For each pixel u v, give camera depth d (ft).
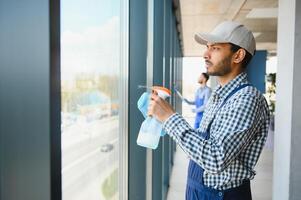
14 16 1.52
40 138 1.54
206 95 14.92
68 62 3.01
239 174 3.88
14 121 1.56
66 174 3.08
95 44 3.84
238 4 18.47
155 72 7.61
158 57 8.25
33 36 1.52
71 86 3.11
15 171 1.57
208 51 4.20
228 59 4.08
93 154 3.92
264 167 15.70
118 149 5.30
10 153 1.57
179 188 12.87
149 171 7.06
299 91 7.84
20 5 1.52
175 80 18.60
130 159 5.72
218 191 3.95
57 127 1.61
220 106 3.88
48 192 1.55
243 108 3.49
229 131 3.39
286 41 8.37
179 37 24.18
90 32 3.64
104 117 4.36
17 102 1.55
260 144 3.93
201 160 3.30
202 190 4.07
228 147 3.30
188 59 37.11
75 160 3.29
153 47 7.09
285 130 8.41
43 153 1.54
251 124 3.45
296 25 7.77
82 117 3.46
